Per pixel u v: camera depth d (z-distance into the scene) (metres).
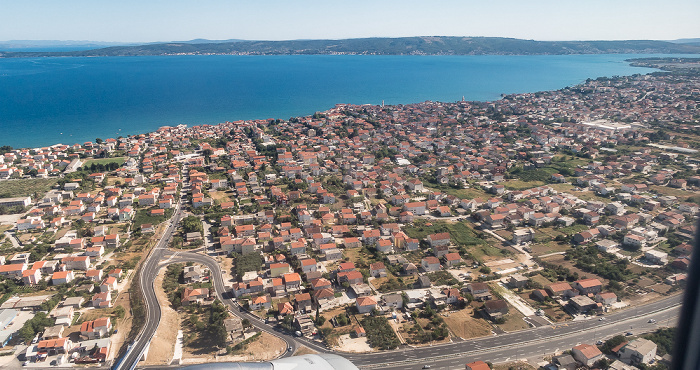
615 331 132.38
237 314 145.75
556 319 140.25
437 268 172.75
